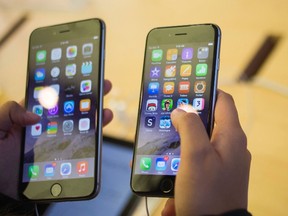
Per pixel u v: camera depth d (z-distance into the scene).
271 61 0.85
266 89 0.80
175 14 0.98
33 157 0.63
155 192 0.57
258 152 0.72
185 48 0.62
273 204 0.65
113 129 0.79
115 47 0.94
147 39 0.64
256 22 0.92
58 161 0.62
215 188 0.47
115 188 0.69
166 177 0.57
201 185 0.47
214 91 0.59
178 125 0.52
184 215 0.48
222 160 0.49
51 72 0.66
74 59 0.65
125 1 1.04
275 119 0.76
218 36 0.61
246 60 0.85
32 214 0.62
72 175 0.60
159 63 0.62
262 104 0.78
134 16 1.00
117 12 1.02
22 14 1.07
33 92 0.67
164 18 0.98
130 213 0.66
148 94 0.62
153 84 0.62
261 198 0.66
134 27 0.97
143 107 0.61
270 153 0.72
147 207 0.60
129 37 0.95
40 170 0.62
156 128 0.60
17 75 0.92
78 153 0.61
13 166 0.66
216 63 0.60
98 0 1.06
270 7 0.95
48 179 0.61
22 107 0.64
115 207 0.67
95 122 0.62
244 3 0.97
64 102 0.64
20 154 0.63
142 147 0.59
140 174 0.58
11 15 1.08
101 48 0.64
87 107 0.63
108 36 0.96
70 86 0.65
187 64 0.61
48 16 1.05
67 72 0.65
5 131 0.66
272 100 0.79
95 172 0.60
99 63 0.64
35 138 0.64
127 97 0.84
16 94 0.89
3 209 0.61
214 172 0.48
